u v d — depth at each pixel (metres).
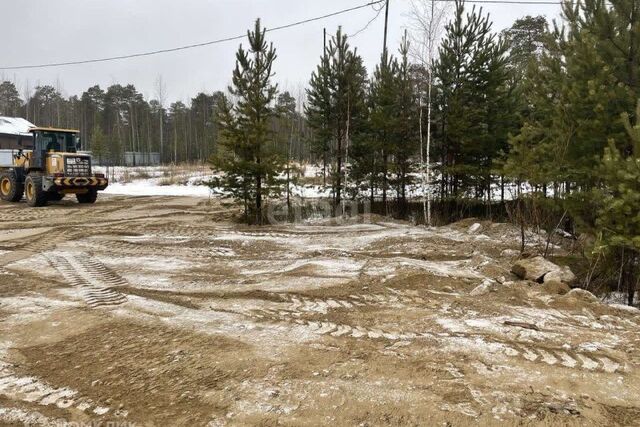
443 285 7.24
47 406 3.62
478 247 10.70
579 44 8.09
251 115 14.48
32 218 15.36
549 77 10.46
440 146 16.73
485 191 19.53
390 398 3.64
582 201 8.19
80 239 11.22
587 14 8.51
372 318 5.65
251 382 3.93
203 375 4.07
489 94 15.36
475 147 15.42
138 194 26.73
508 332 5.13
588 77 8.12
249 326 5.32
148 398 3.71
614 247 7.24
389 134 16.50
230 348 4.65
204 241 11.19
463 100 15.43
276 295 6.60
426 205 15.76
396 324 5.43
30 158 19.62
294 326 5.33
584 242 8.70
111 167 46.28
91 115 68.25
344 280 7.53
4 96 69.00
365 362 4.31
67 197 23.19
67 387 3.93
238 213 16.50
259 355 4.48
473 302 6.34
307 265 8.51
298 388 3.82
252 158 14.93
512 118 15.67
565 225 12.72
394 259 9.16
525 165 9.19
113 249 10.19
